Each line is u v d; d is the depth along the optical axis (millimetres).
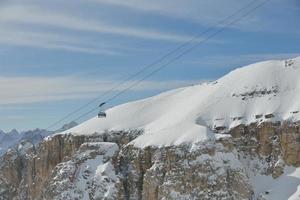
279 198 152625
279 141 168500
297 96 177625
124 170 177250
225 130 178250
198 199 153750
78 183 174500
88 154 181875
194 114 187250
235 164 160500
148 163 172875
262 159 168875
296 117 168375
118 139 197125
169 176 160375
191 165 158875
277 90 183250
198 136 166250
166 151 167625
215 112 185625
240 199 154875
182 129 174750
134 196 170500
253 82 190625
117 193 169500
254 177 165625
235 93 190125
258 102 182375
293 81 185250
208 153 160000
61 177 176750
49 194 177000
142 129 197875
